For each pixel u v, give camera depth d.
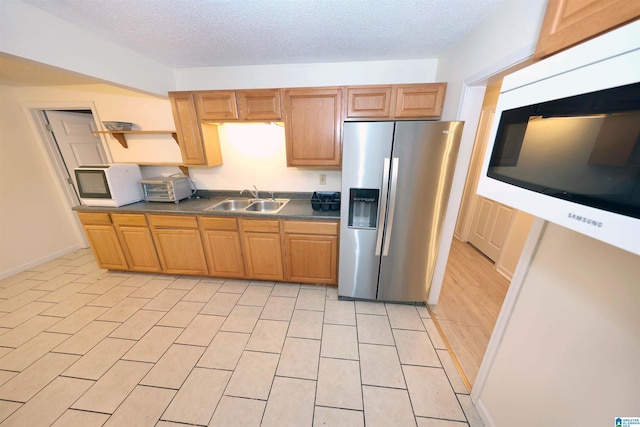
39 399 1.33
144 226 2.35
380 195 1.79
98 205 2.37
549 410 0.86
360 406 1.29
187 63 2.15
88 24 1.45
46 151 2.81
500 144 0.73
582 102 0.49
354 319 1.93
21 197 2.70
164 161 2.65
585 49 0.47
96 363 1.54
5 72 1.98
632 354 0.63
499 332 1.12
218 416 1.25
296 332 1.80
